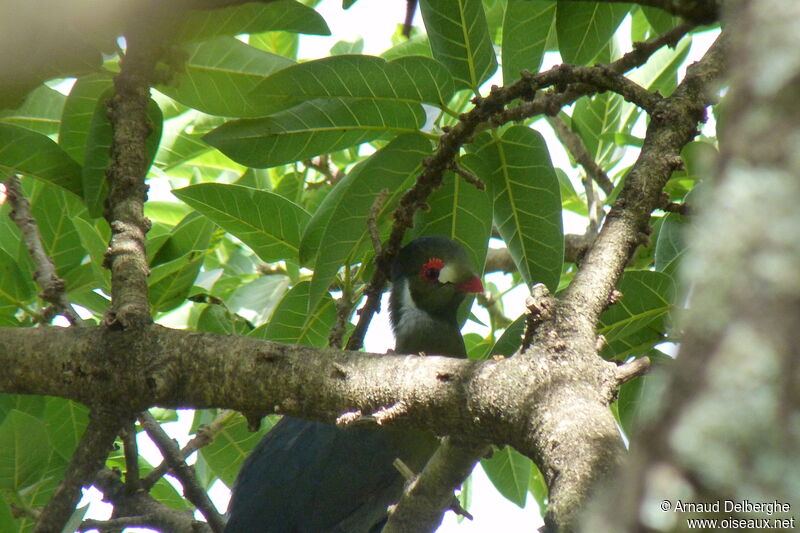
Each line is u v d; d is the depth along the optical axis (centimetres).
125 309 552
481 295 1070
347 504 1052
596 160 1082
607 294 477
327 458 1050
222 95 687
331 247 708
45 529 557
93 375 543
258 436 971
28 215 719
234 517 1071
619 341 722
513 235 750
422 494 577
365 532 1082
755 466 161
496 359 466
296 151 702
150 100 683
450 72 688
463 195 753
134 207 619
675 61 1049
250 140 691
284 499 1058
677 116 559
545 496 1115
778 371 159
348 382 499
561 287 1056
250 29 636
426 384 473
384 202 723
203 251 864
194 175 1192
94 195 672
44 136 661
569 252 1066
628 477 176
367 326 744
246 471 1099
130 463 833
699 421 165
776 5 171
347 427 479
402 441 1020
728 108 177
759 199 164
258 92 649
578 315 459
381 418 476
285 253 838
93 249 781
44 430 680
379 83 664
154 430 827
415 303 1043
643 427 177
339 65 644
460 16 689
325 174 1123
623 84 594
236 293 1063
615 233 509
